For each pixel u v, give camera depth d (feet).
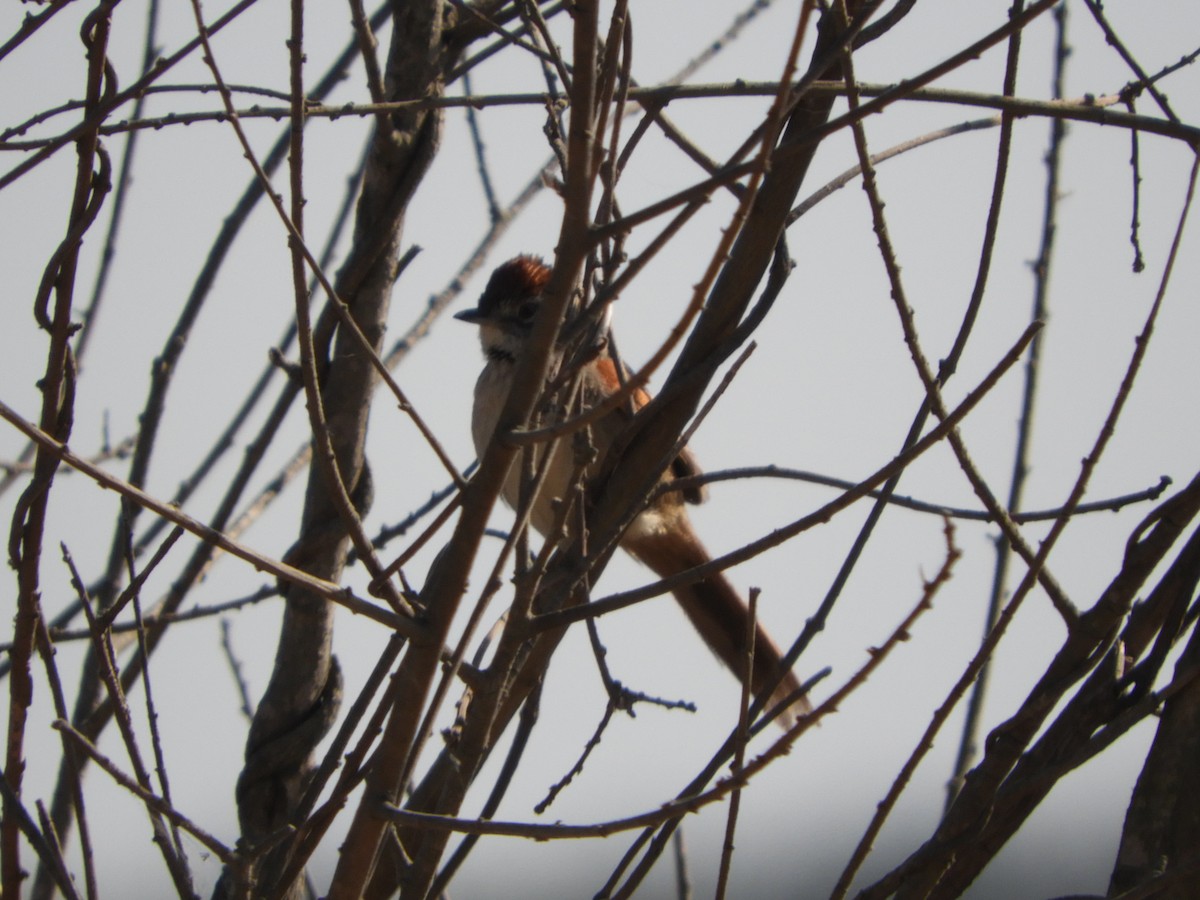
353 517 15.67
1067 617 19.21
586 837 15.16
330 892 16.11
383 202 24.11
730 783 14.82
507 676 16.25
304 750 23.25
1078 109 20.15
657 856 17.97
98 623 18.84
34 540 17.62
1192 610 19.47
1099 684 19.08
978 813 18.33
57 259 17.24
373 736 17.53
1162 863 18.69
